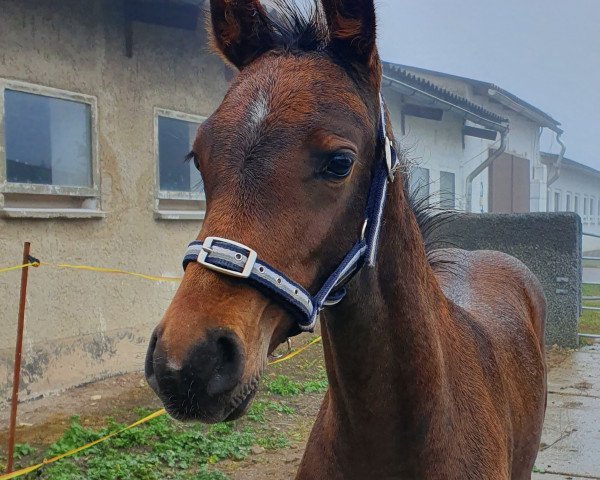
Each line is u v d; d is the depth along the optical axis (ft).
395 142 6.40
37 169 17.79
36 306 17.56
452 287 9.98
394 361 6.33
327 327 6.39
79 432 14.66
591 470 14.32
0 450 13.93
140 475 13.07
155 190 21.31
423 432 6.44
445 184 41.96
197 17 19.75
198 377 4.71
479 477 6.70
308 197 5.24
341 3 5.85
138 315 20.80
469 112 36.86
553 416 18.01
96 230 19.33
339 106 5.42
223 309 4.93
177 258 22.31
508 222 27.40
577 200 96.84
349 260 5.65
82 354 18.88
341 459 6.75
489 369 7.85
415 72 51.55
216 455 14.43
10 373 16.79
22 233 17.19
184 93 22.35
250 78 5.62
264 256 5.05
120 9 19.86
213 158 5.30
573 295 26.78
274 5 6.43
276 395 18.95
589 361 24.52
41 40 17.66
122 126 20.16
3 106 16.63
